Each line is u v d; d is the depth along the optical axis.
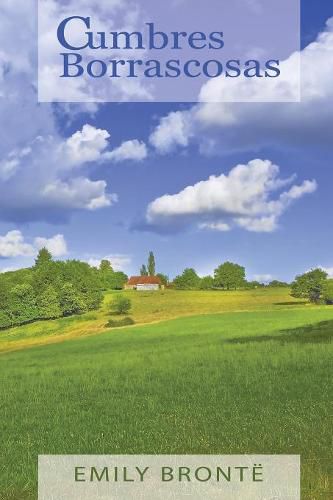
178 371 33.62
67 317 132.00
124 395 26.58
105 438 17.80
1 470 14.62
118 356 47.06
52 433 19.00
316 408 20.48
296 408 20.75
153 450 15.90
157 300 156.12
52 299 130.38
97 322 118.06
